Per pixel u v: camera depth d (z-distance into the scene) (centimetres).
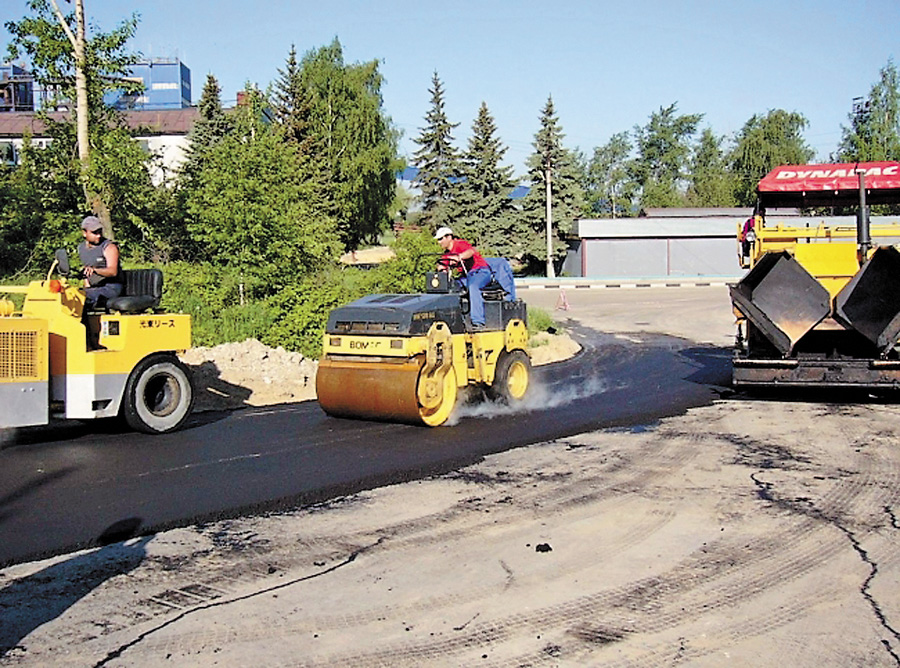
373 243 6016
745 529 665
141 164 2359
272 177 1980
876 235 1266
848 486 782
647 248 5591
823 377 1173
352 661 460
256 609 526
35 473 834
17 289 993
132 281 1067
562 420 1105
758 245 1295
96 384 968
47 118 2347
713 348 2041
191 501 741
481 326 1152
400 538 650
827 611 517
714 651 468
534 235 5550
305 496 757
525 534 657
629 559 604
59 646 479
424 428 1051
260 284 1916
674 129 9900
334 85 5503
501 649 473
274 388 1334
